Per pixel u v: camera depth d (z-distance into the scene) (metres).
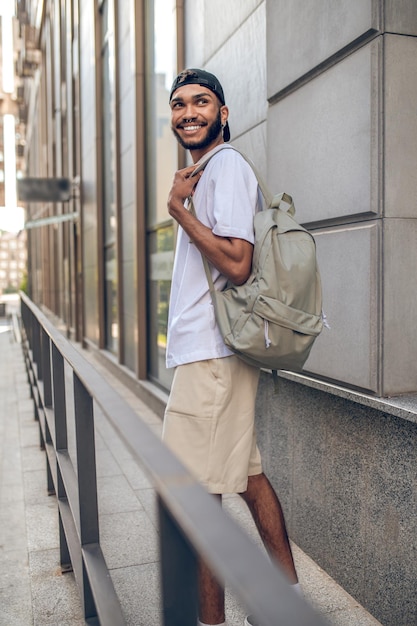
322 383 2.70
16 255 109.06
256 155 3.51
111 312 9.73
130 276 7.88
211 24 4.30
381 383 2.36
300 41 2.83
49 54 19.08
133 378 7.32
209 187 2.04
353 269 2.50
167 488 0.78
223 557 0.62
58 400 2.85
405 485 2.20
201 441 2.02
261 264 1.90
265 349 1.88
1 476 4.47
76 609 2.59
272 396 3.29
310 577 2.74
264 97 3.37
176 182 2.00
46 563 3.02
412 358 2.39
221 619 1.96
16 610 2.61
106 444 5.05
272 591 0.57
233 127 3.86
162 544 1.03
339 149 2.56
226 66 3.99
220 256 1.93
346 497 2.59
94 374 1.65
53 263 19.56
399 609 2.24
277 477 3.26
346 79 2.50
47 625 2.47
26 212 27.67
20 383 8.78
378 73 2.32
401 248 2.35
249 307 1.90
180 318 2.06
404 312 2.37
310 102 2.80
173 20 5.46
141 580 2.79
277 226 1.94
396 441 2.24
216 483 2.02
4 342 16.09
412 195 2.36
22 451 5.08
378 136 2.33
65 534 2.65
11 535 3.41
